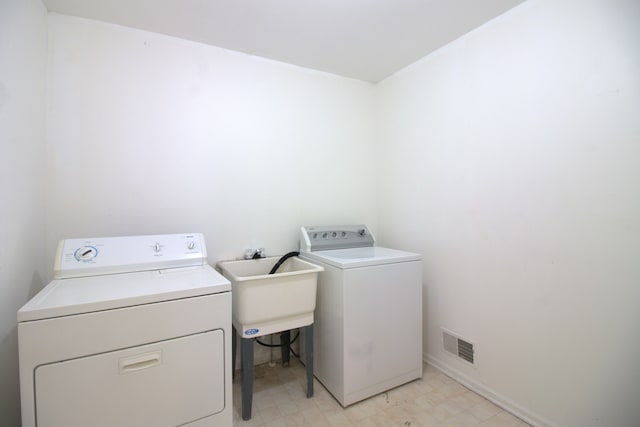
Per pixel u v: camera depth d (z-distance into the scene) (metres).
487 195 1.72
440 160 2.02
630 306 1.20
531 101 1.50
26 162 1.32
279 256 2.17
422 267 2.05
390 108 2.44
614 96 1.23
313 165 2.32
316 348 1.91
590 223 1.30
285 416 1.57
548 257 1.45
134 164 1.74
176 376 1.12
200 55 1.91
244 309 1.49
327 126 2.38
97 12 1.58
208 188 1.94
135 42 1.74
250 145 2.07
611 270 1.25
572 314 1.37
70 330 0.96
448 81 1.95
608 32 1.24
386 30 1.79
